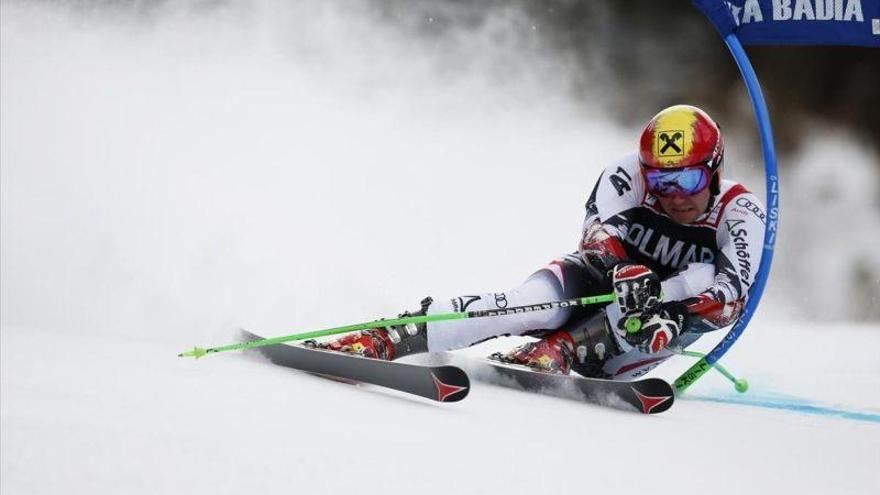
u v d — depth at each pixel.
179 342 19.61
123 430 10.95
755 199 19.42
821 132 58.97
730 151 59.00
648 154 18.48
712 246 19.41
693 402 18.80
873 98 59.72
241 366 17.03
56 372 14.45
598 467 11.41
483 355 25.34
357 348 17.72
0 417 11.12
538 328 19.38
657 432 14.37
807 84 60.34
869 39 19.33
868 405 18.95
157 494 8.91
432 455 11.13
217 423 11.69
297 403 13.64
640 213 19.66
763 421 16.41
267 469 9.89
